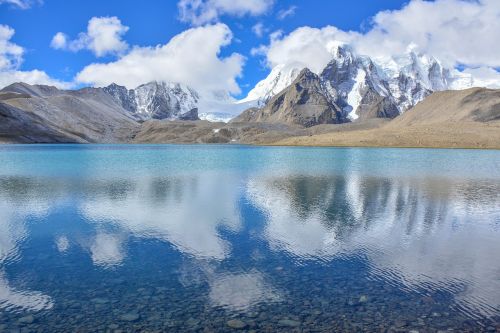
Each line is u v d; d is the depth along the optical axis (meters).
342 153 151.50
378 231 24.86
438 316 13.50
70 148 194.38
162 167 74.25
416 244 22.08
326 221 27.44
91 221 26.97
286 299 14.74
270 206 33.03
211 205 33.34
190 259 19.17
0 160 92.00
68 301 14.42
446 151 168.38
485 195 39.97
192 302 14.42
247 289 15.61
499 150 178.75
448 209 32.28
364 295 15.12
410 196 38.84
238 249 20.86
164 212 30.22
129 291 15.35
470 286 16.14
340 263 18.75
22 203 33.59
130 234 23.67
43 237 22.91
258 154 143.38
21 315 13.31
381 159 107.62
